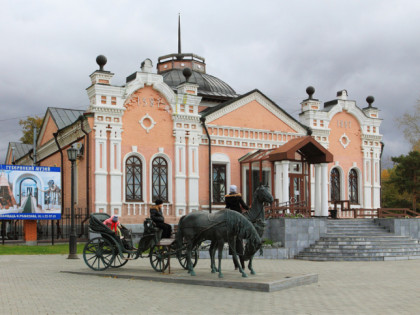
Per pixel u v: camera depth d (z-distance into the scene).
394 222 25.92
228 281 12.69
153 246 15.20
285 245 23.30
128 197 27.59
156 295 11.64
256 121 31.89
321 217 25.28
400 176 47.12
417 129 48.66
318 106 34.31
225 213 13.89
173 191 28.75
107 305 10.45
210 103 34.25
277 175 28.08
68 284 13.48
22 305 10.45
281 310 9.89
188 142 29.33
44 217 26.14
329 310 9.95
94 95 26.92
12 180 25.59
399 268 18.67
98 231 15.98
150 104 28.47
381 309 10.16
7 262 19.34
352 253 22.70
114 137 27.11
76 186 28.73
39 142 38.00
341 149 35.03
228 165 30.77
